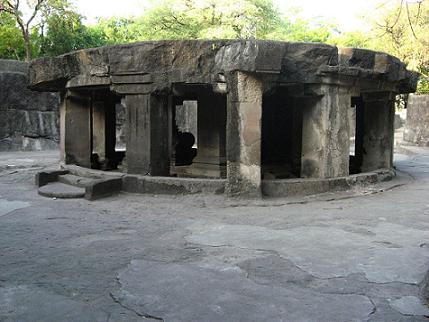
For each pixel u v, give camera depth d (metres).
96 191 8.05
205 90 8.66
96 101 12.06
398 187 9.92
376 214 7.04
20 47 24.69
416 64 20.91
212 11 24.64
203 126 10.01
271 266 4.54
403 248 5.20
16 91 19.38
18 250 5.10
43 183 9.33
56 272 4.38
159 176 8.50
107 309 3.55
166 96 8.58
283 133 12.03
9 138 19.22
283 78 8.09
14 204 7.73
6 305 3.62
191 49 7.89
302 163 9.08
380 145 11.11
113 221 6.50
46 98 20.41
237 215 6.89
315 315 3.43
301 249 5.14
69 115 10.41
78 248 5.18
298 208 7.44
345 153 9.09
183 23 25.72
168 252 5.02
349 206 7.66
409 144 23.83
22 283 4.10
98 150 12.22
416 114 23.70
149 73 8.23
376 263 4.65
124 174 8.61
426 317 3.40
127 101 8.60
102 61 8.72
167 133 8.70
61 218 6.70
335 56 8.38
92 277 4.25
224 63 7.68
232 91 7.68
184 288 3.96
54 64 9.65
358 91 9.24
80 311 3.52
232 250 5.09
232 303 3.65
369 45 21.17
